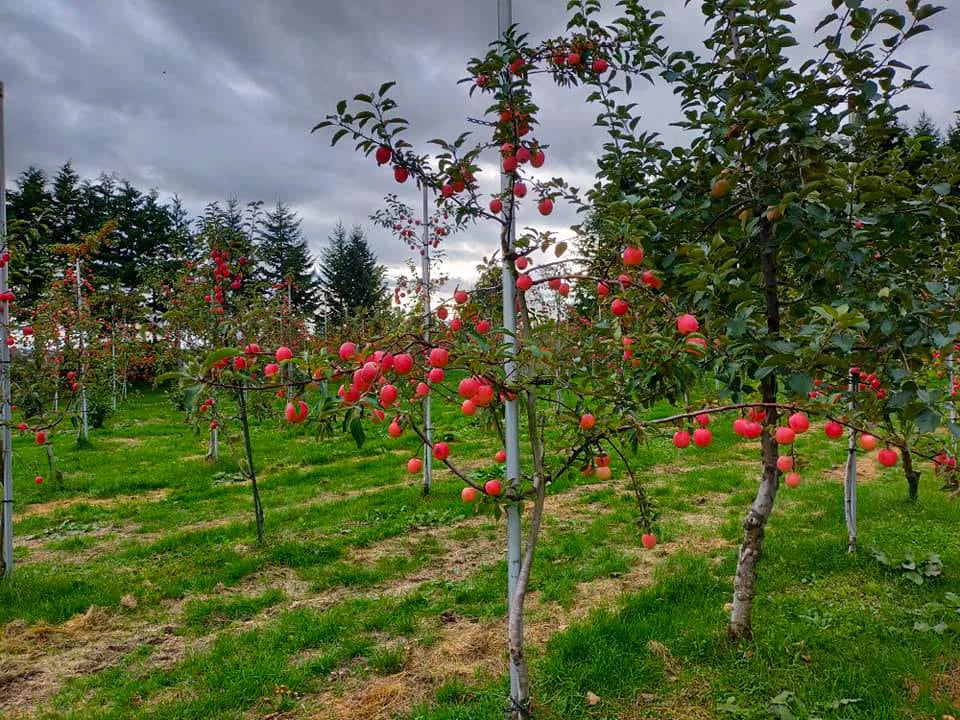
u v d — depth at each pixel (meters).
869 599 3.50
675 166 3.19
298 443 9.64
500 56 2.40
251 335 6.64
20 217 24.48
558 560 4.41
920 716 2.48
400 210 6.20
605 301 2.79
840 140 2.90
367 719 2.68
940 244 3.00
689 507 5.57
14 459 8.77
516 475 2.36
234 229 6.92
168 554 4.91
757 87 2.56
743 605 3.06
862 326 2.40
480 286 3.38
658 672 2.86
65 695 2.98
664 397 2.96
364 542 4.99
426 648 3.26
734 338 2.59
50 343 7.48
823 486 6.04
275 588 4.16
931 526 4.63
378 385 2.01
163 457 9.06
